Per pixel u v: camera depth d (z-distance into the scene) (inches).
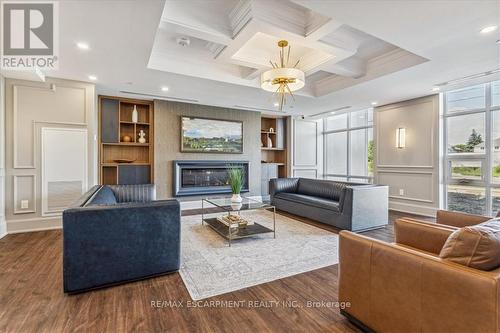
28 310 69.6
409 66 132.0
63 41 103.5
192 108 222.5
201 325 64.0
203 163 225.8
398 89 173.3
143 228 86.2
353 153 268.5
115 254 82.2
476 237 45.8
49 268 96.1
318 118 297.3
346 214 144.6
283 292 80.1
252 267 97.4
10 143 140.7
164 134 210.8
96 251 79.7
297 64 146.2
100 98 195.3
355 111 254.8
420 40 103.3
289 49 133.2
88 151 158.1
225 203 151.3
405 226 78.7
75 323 64.2
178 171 215.0
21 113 142.6
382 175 224.5
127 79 153.6
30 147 144.8
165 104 211.3
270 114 274.5
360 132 261.1
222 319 66.5
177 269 92.6
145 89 176.7
